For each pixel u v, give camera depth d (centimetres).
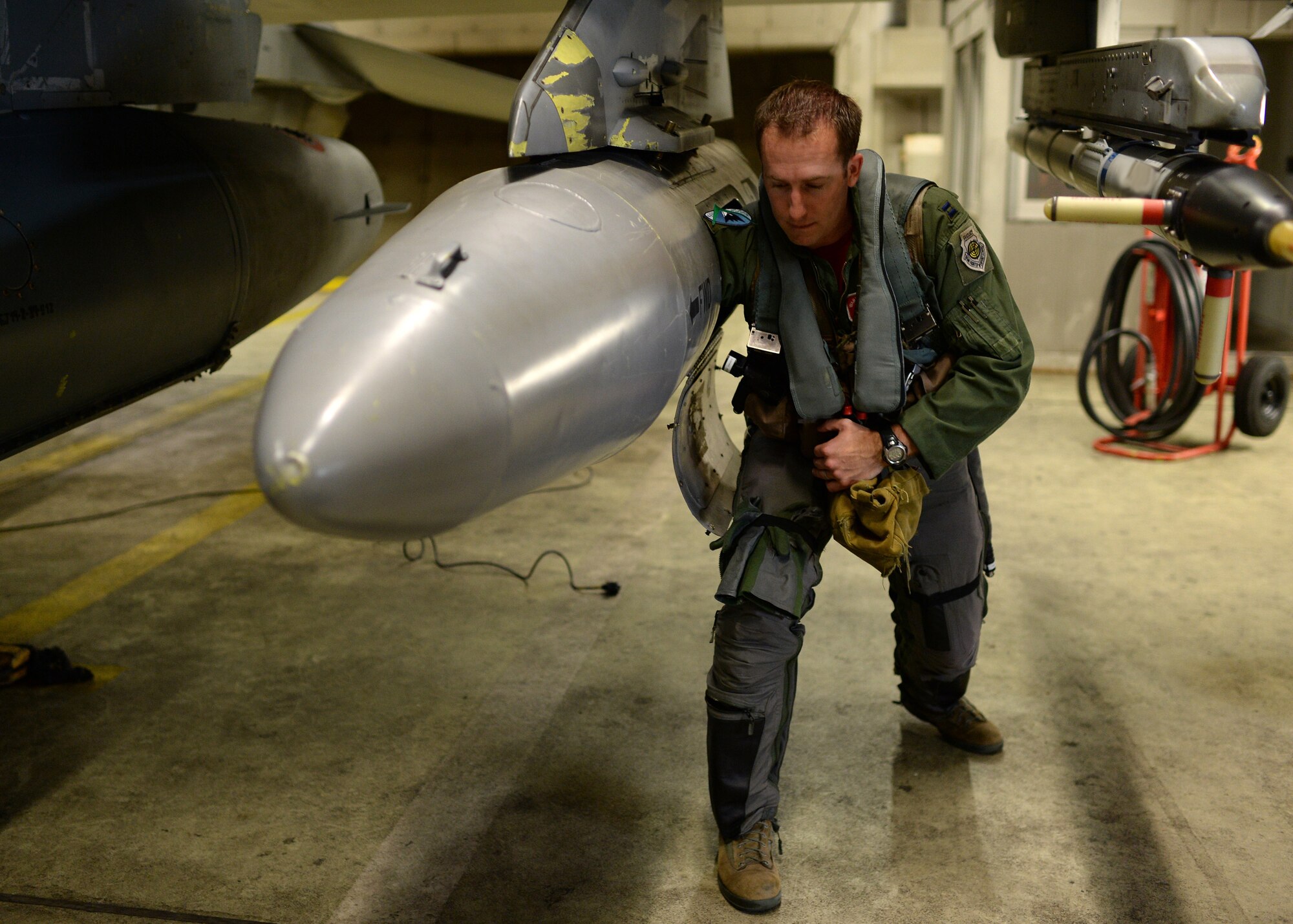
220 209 313
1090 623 321
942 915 194
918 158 1063
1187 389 489
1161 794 232
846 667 296
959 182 792
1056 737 257
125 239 270
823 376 179
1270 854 210
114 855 216
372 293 136
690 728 265
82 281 254
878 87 1148
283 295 362
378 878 208
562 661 303
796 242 174
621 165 195
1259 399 490
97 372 267
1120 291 530
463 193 173
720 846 205
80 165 268
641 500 452
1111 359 542
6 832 224
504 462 137
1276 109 830
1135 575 358
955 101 812
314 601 349
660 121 208
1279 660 295
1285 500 433
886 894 200
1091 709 270
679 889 204
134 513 444
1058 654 301
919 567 221
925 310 178
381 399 122
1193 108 239
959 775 241
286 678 295
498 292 141
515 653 309
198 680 295
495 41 1273
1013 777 240
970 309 175
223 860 214
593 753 254
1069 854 211
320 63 546
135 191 280
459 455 129
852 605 339
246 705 280
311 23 517
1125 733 258
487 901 201
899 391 174
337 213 394
